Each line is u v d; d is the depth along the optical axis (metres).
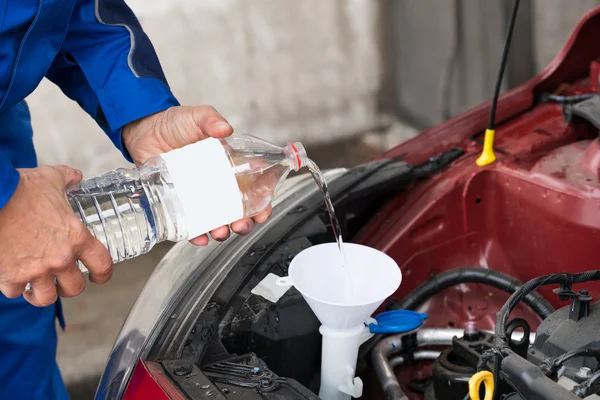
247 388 0.87
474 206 1.33
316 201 1.28
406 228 1.28
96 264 0.88
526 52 3.04
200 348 0.96
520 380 0.73
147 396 0.87
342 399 0.97
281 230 1.21
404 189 1.37
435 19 3.15
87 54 1.22
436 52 3.21
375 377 1.12
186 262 1.19
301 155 1.01
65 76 1.29
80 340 2.45
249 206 1.04
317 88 3.44
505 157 1.35
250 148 1.07
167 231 1.01
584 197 1.14
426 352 1.14
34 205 0.84
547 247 1.22
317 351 1.05
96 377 2.29
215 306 1.04
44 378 1.46
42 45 1.08
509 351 0.77
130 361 0.98
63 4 1.05
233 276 1.10
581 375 0.80
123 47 1.22
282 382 0.88
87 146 3.20
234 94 3.39
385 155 1.43
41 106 3.11
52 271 0.87
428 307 1.27
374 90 3.45
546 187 1.20
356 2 3.32
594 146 1.21
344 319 0.89
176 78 3.31
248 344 1.01
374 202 1.37
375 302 0.87
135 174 1.07
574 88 1.55
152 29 3.22
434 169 1.38
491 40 3.04
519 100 1.51
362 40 3.38
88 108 1.29
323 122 3.46
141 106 1.18
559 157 1.26
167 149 1.17
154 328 1.02
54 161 3.19
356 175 1.33
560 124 1.45
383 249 1.26
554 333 0.88
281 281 1.09
